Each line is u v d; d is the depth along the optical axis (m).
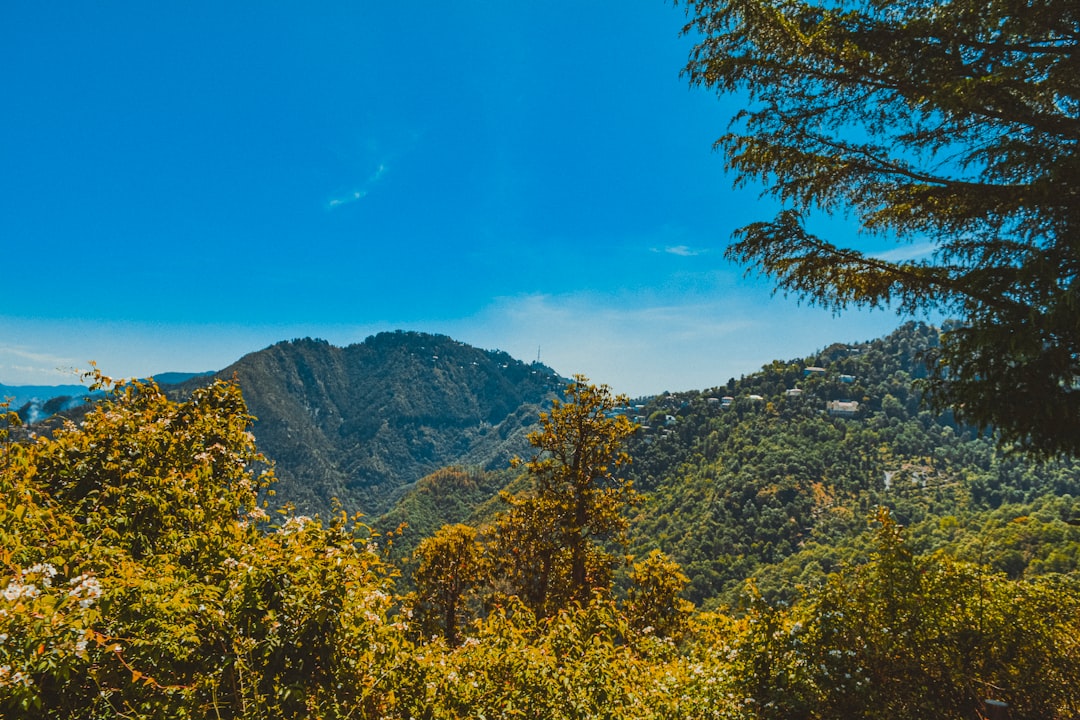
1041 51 5.95
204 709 3.47
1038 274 5.59
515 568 24.44
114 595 3.43
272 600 4.23
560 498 21.11
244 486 8.35
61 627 2.98
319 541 5.22
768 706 5.80
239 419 9.23
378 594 5.13
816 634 6.45
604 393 21.44
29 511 4.30
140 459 6.62
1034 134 6.67
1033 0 5.62
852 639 6.39
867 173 7.91
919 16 6.59
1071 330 5.53
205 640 3.89
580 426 21.30
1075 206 6.04
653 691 6.27
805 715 5.81
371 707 4.63
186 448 7.60
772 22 7.21
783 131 7.83
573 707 5.48
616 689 5.92
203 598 3.91
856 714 5.77
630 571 22.28
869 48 6.73
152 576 4.07
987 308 6.19
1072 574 7.05
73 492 5.92
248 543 5.37
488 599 25.27
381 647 4.76
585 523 21.00
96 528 5.11
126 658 3.38
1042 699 5.77
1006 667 6.08
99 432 6.82
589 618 7.66
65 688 3.10
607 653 6.73
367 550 5.61
